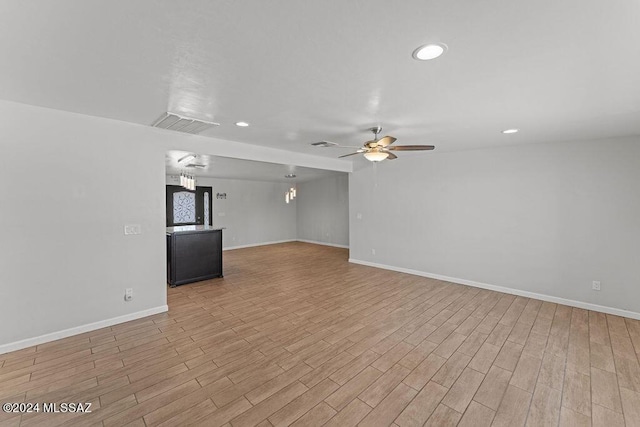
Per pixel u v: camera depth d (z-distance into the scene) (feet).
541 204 12.96
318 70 6.12
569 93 7.30
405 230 17.89
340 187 28.45
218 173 23.07
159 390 6.59
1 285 8.11
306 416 5.82
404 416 5.85
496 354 8.27
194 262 15.72
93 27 4.56
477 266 14.93
